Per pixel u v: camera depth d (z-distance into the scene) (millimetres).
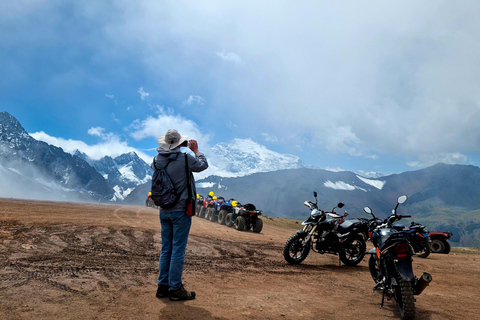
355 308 4258
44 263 5211
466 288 6148
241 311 3703
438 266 8914
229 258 7457
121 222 12977
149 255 6824
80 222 11391
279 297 4477
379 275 4797
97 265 5434
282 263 7484
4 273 4383
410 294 3842
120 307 3473
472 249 15602
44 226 9484
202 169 4227
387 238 4398
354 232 7730
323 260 8453
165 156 4074
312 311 3963
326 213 7785
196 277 5277
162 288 4004
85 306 3402
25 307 3201
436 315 4191
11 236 7398
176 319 3240
